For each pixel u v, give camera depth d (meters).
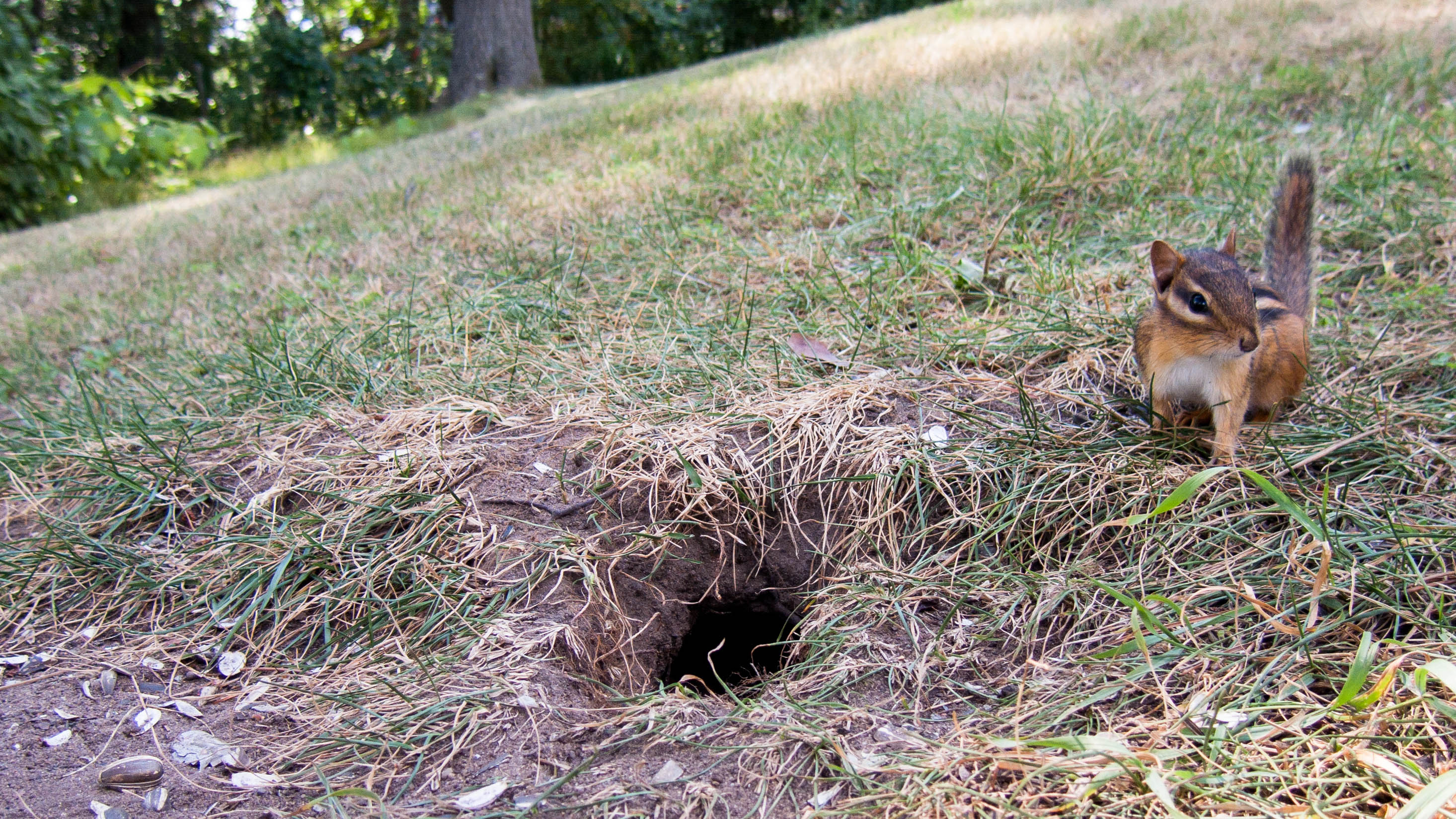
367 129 16.67
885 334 3.92
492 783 2.29
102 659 2.82
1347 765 2.01
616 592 3.03
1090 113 5.92
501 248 5.46
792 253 4.81
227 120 19.78
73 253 8.20
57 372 5.11
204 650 2.84
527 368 3.93
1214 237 4.47
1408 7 7.80
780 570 3.26
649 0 22.95
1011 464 3.07
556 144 8.59
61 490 3.55
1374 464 2.95
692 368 3.76
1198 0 9.59
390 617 2.84
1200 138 5.55
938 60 8.91
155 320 5.54
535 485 3.26
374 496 3.19
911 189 5.48
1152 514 2.39
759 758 2.32
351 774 2.35
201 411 4.05
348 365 4.02
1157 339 3.04
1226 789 1.96
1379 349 3.56
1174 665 2.39
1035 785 2.07
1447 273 4.02
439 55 22.28
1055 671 2.48
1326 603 2.49
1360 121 5.52
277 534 3.10
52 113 11.00
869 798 2.12
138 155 12.28
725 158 6.52
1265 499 2.86
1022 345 3.73
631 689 2.94
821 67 9.98
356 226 6.74
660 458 3.26
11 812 2.25
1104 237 4.62
